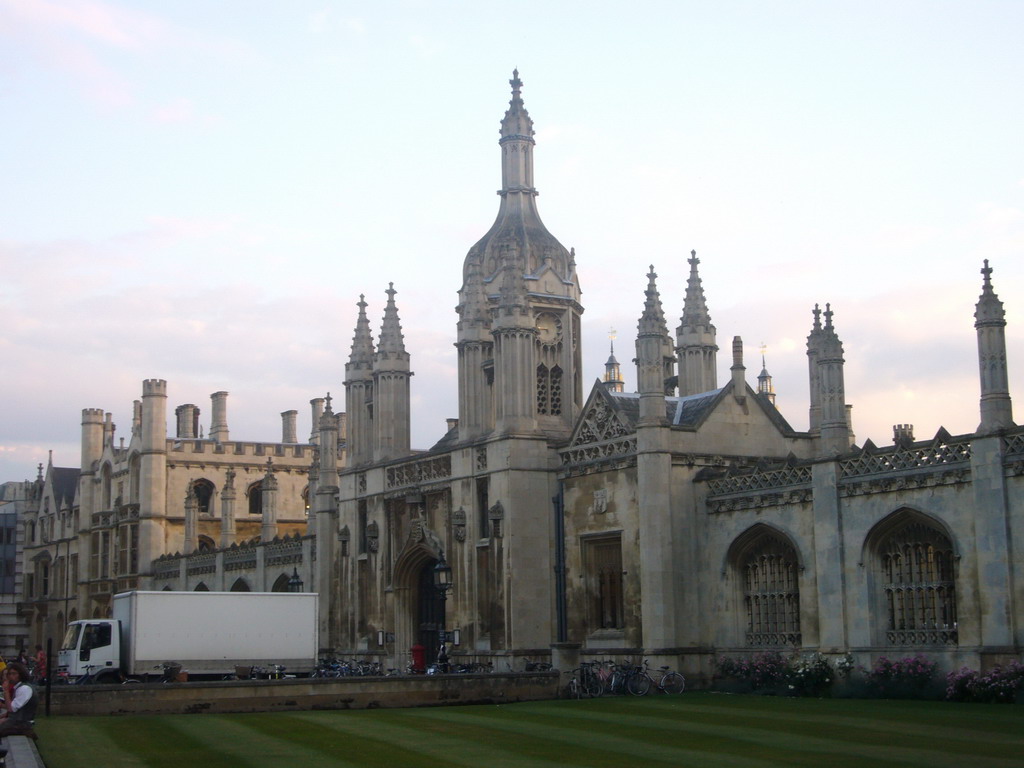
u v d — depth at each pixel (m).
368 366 59.66
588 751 24.75
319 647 61.91
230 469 94.00
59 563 110.44
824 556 39.47
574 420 54.19
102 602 97.25
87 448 102.75
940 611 36.59
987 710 31.52
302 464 96.88
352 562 58.00
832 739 25.70
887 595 38.09
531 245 55.78
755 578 43.03
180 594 49.53
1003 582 34.19
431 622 54.12
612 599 46.69
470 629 50.03
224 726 31.83
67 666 49.34
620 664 43.38
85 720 34.19
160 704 37.41
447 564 51.75
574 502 48.25
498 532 48.66
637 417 48.03
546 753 24.62
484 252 56.69
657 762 22.80
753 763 22.30
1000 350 35.12
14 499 124.94
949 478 36.03
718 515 43.94
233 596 50.28
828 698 37.97
